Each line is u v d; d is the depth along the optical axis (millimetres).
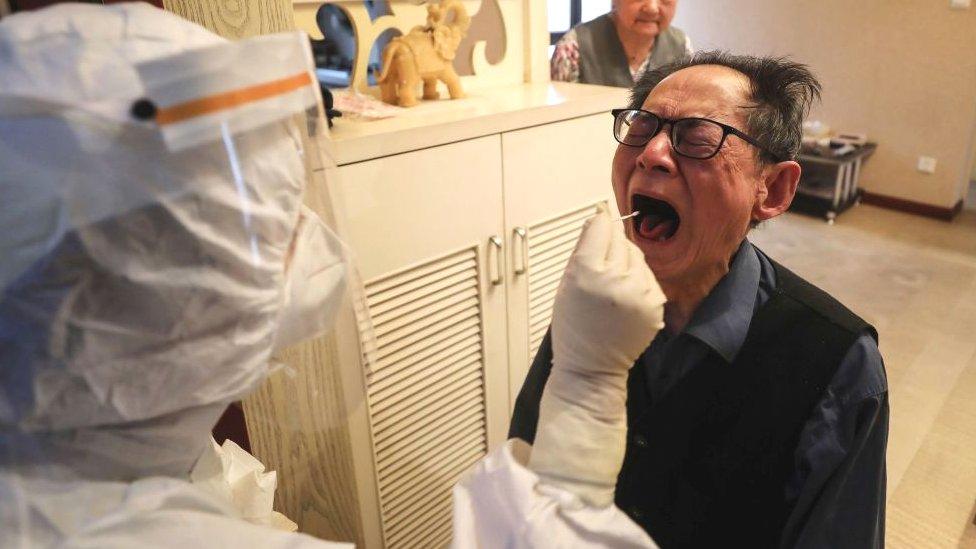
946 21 3668
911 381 2416
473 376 1524
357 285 777
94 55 407
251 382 519
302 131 559
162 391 467
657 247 861
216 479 625
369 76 1675
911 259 3453
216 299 453
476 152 1337
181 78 415
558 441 608
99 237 398
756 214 859
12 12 686
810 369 786
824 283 3189
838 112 4297
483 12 2330
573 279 631
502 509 579
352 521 1292
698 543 855
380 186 1185
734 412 810
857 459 772
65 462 456
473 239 1396
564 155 1542
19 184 385
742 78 815
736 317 824
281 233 496
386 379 1321
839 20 4094
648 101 855
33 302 399
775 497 812
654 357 887
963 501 1863
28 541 418
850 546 794
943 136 3875
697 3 4742
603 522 570
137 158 403
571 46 2133
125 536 442
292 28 1045
